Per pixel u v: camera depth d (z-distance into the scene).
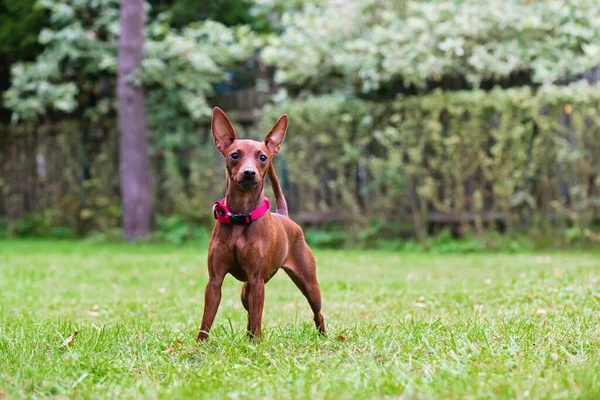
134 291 7.14
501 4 11.20
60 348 3.95
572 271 7.64
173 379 3.30
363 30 12.38
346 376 3.20
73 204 14.12
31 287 7.31
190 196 13.12
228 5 15.49
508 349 3.60
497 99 10.83
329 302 6.29
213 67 12.77
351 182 11.84
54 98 12.94
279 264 4.17
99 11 13.65
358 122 11.62
